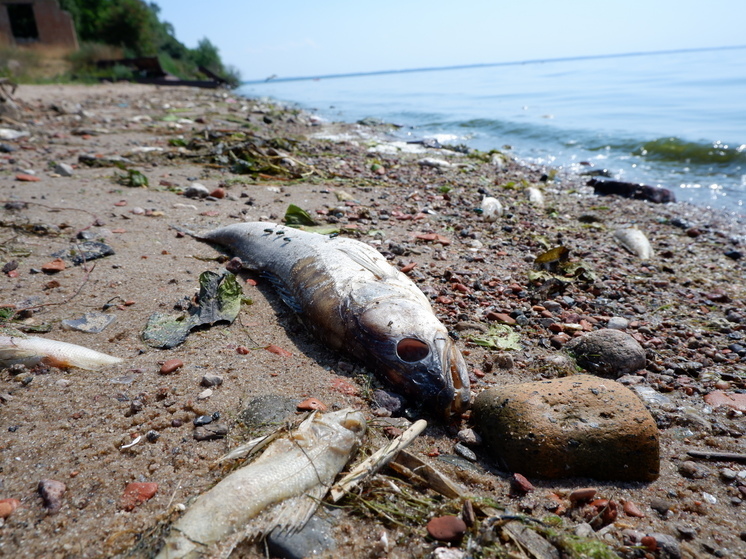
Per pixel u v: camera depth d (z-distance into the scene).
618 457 0.32
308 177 1.01
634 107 2.47
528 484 0.31
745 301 0.60
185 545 0.24
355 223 0.75
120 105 2.12
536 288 0.58
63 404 0.35
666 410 0.39
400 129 2.07
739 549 0.27
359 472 0.30
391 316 0.41
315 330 0.46
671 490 0.31
